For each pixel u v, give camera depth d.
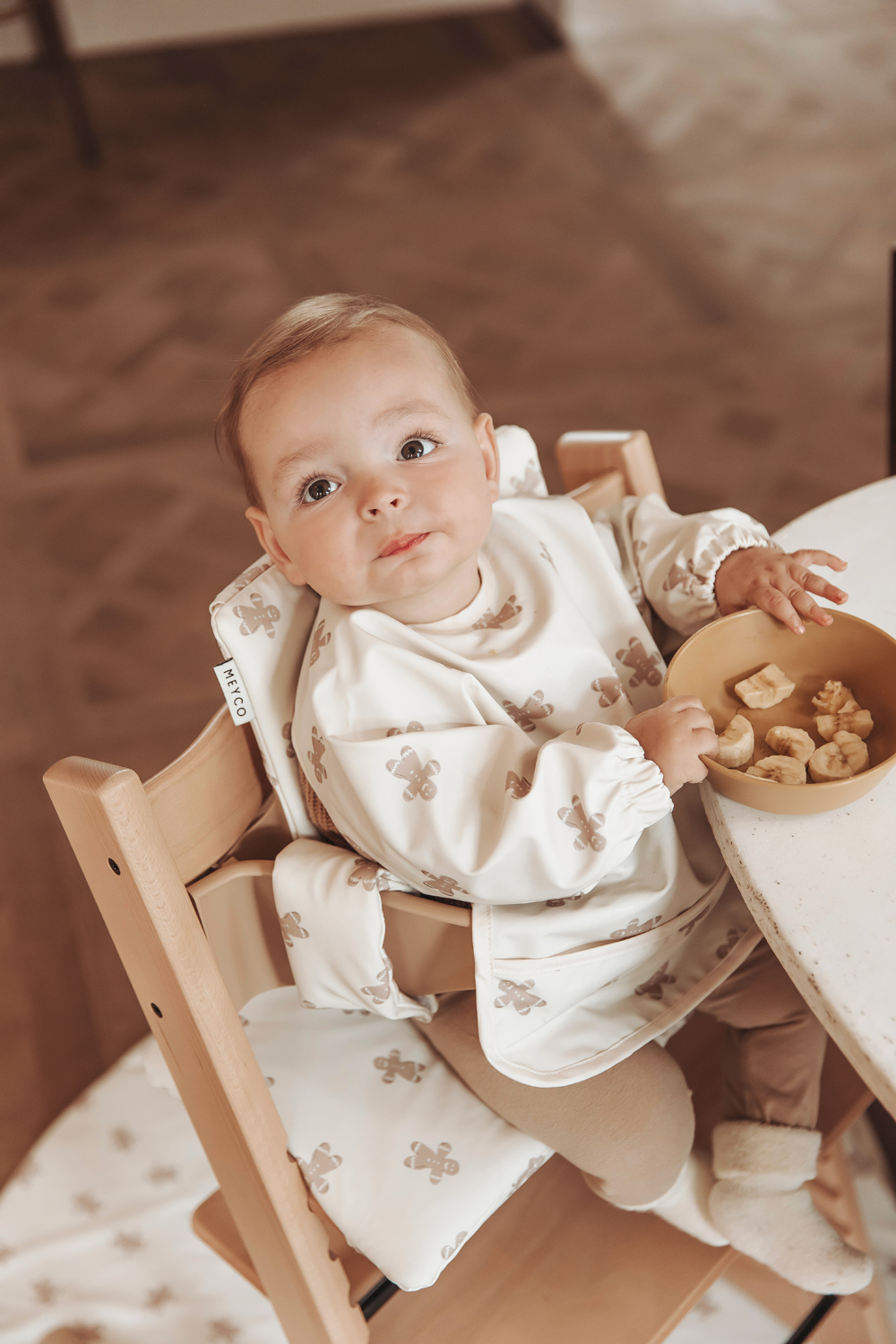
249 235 3.22
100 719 1.97
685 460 2.34
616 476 1.00
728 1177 0.85
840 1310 1.10
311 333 0.80
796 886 0.66
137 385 2.71
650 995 0.86
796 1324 1.18
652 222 3.12
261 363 0.80
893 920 0.63
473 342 2.74
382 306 0.83
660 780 0.72
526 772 0.76
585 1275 0.85
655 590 0.93
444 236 3.14
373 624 0.83
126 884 0.69
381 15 4.28
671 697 0.76
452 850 0.75
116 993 1.61
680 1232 0.87
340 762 0.78
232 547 2.27
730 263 2.94
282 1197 0.80
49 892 1.74
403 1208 0.79
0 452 2.57
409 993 0.85
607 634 0.92
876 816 0.69
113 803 0.66
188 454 2.50
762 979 0.90
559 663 0.86
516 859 0.73
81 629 2.15
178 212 3.34
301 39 4.19
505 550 0.90
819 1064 0.88
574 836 0.73
